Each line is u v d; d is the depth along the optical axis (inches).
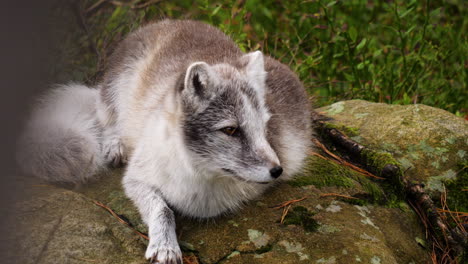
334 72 296.2
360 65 266.5
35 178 160.2
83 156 174.4
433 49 298.2
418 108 217.6
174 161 144.3
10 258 83.7
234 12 293.4
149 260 127.2
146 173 153.9
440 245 163.3
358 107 229.3
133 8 285.9
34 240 123.4
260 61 151.1
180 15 298.2
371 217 156.6
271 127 156.8
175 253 129.0
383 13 329.4
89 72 262.7
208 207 148.4
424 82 291.7
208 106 138.1
